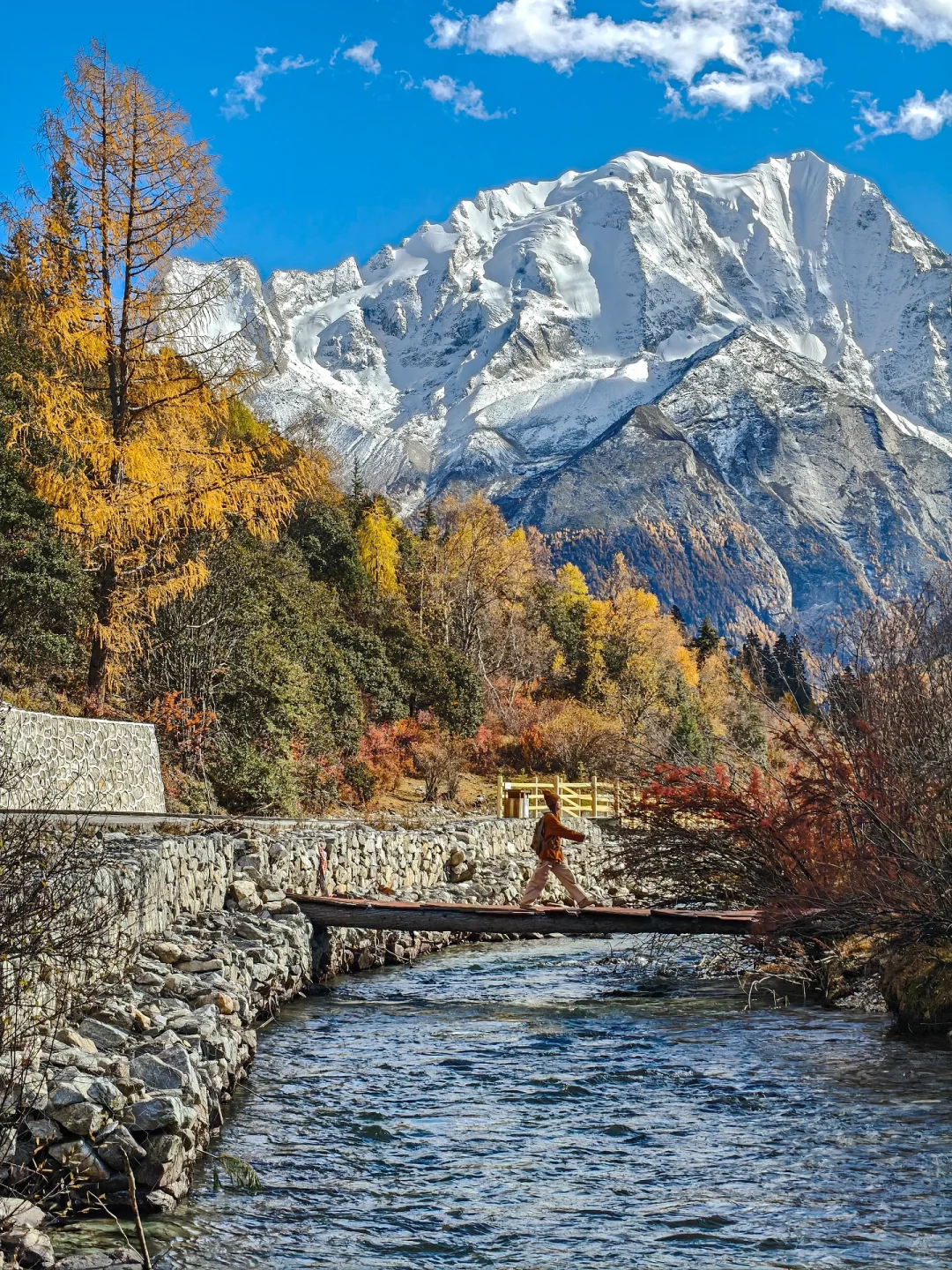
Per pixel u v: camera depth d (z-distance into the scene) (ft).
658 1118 33.55
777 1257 23.99
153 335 81.51
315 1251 24.22
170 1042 32.07
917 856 44.29
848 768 51.29
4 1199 23.38
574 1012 50.88
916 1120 32.83
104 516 76.79
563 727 167.73
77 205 79.41
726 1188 27.78
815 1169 28.91
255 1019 46.14
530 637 223.92
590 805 137.49
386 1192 27.66
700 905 64.59
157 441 81.00
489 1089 36.96
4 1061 25.96
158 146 79.30
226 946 46.83
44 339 77.87
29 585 85.56
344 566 165.58
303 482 84.33
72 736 68.28
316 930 59.36
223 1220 25.55
